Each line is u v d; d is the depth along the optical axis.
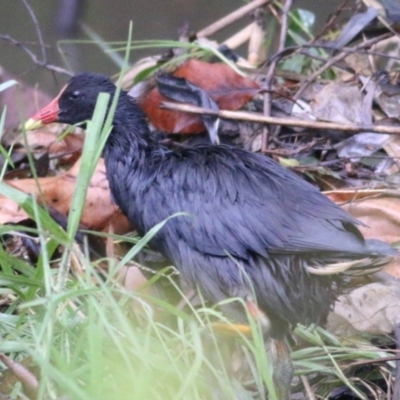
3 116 6.51
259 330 6.34
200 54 9.15
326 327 7.25
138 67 10.16
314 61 10.02
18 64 14.80
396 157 8.28
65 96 7.70
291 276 6.59
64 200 8.14
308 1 15.72
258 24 10.31
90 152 6.02
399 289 7.29
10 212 7.90
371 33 9.79
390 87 9.05
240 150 7.07
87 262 6.01
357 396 6.87
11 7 15.35
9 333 6.21
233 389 6.38
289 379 6.66
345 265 6.32
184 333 6.40
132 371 5.64
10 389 6.04
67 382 5.30
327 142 8.78
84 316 6.35
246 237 6.58
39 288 6.38
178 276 7.59
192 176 6.86
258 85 8.88
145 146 7.26
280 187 6.69
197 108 8.52
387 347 7.12
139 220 7.10
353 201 8.01
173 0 16.28
